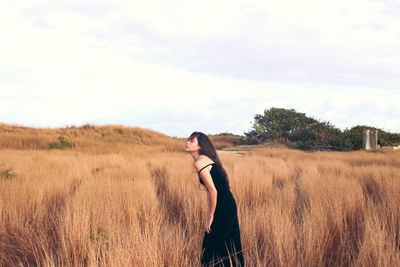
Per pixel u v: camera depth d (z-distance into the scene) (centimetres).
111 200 470
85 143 2250
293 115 3678
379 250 254
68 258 288
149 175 880
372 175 781
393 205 404
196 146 271
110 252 271
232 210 265
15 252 340
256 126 3722
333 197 444
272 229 324
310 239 292
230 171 843
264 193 584
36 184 580
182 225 433
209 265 263
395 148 2380
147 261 250
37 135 2345
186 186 605
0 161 940
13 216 397
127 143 2608
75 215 356
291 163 1302
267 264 281
